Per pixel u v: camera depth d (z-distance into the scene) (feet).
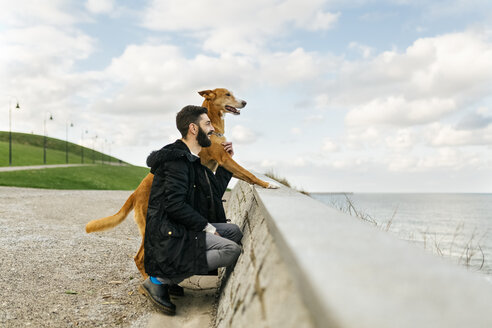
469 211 249.34
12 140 335.88
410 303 2.65
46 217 27.89
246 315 5.67
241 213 14.21
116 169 183.42
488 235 13.53
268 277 5.40
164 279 9.77
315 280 3.04
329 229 4.77
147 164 9.77
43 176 94.94
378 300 2.68
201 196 10.16
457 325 2.38
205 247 9.03
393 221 15.90
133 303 10.78
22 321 9.23
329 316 2.66
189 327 9.11
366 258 3.55
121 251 17.74
